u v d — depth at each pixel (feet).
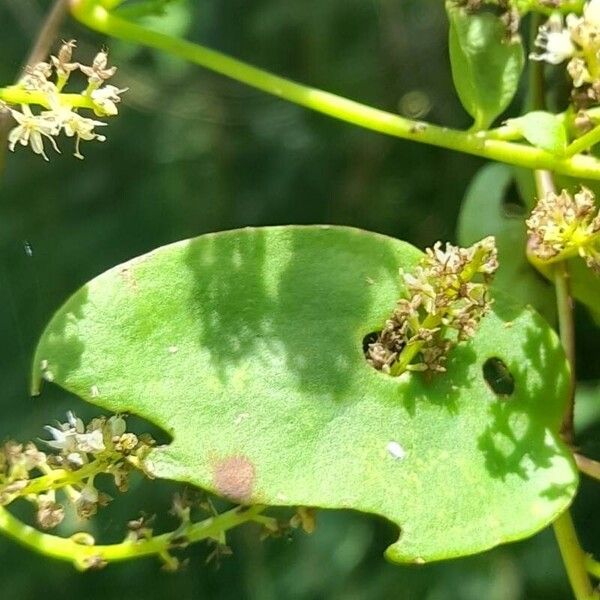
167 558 0.54
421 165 1.31
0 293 1.46
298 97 0.59
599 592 0.55
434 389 0.53
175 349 0.52
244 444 0.51
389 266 0.54
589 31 0.53
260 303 0.53
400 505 0.51
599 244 0.54
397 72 1.31
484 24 0.57
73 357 0.51
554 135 0.54
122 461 0.51
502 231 0.63
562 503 0.52
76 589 1.36
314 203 1.39
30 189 1.51
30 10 1.52
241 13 1.34
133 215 1.47
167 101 1.49
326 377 0.52
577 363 0.91
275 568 1.22
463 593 1.12
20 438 1.31
